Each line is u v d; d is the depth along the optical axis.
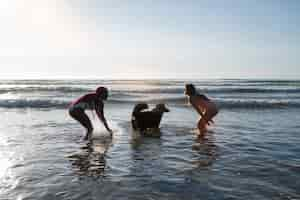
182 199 3.44
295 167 4.73
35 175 4.32
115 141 6.86
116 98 19.61
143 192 3.65
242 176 4.27
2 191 3.68
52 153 5.66
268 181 4.05
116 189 3.76
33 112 12.80
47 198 3.46
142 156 5.46
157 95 22.53
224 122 10.13
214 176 4.29
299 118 11.23
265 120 10.65
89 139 7.06
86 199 3.44
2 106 14.89
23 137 7.26
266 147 6.25
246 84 48.91
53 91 26.86
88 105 7.50
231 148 6.14
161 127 8.89
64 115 11.81
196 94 8.41
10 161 5.09
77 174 4.38
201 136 7.50
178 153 5.71
